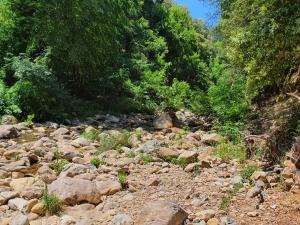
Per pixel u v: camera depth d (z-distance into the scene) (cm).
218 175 383
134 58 1424
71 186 326
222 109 719
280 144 406
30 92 759
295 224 268
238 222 276
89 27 971
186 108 1123
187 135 605
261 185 331
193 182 366
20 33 959
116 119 862
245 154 438
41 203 310
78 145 537
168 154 455
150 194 338
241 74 759
